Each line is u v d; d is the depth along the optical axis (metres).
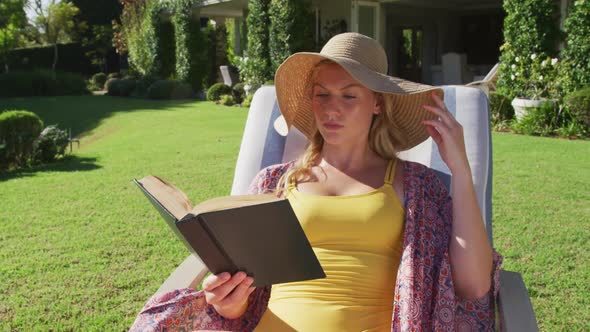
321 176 2.02
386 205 1.87
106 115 14.34
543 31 9.77
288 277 1.61
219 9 19.17
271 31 14.72
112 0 32.12
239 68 16.61
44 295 3.30
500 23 17.94
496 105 9.96
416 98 2.01
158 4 20.27
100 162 7.68
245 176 2.71
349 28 15.55
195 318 1.82
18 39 26.97
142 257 3.92
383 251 1.86
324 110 1.95
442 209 1.91
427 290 1.77
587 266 3.57
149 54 21.12
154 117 13.29
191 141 9.25
